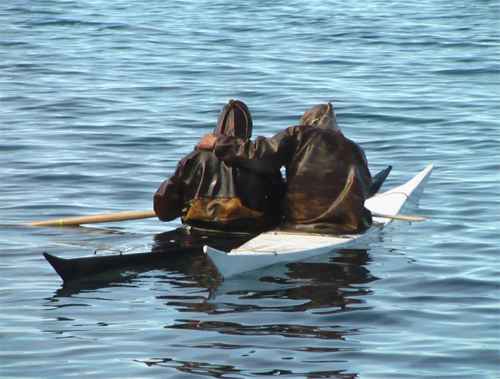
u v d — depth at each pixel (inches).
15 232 1501.0
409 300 1224.8
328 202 1467.8
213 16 3860.7
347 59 3038.9
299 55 3100.4
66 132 2170.3
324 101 2495.1
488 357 1061.8
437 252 1412.4
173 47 3225.9
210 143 1434.5
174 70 2869.1
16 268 1342.3
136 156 1988.2
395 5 4128.9
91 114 2347.4
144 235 1491.1
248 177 1457.9
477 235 1492.4
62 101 2470.5
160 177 1841.8
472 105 2455.7
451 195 1721.2
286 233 1465.3
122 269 1332.4
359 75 2812.5
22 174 1836.9
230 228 1466.5
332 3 4212.6
